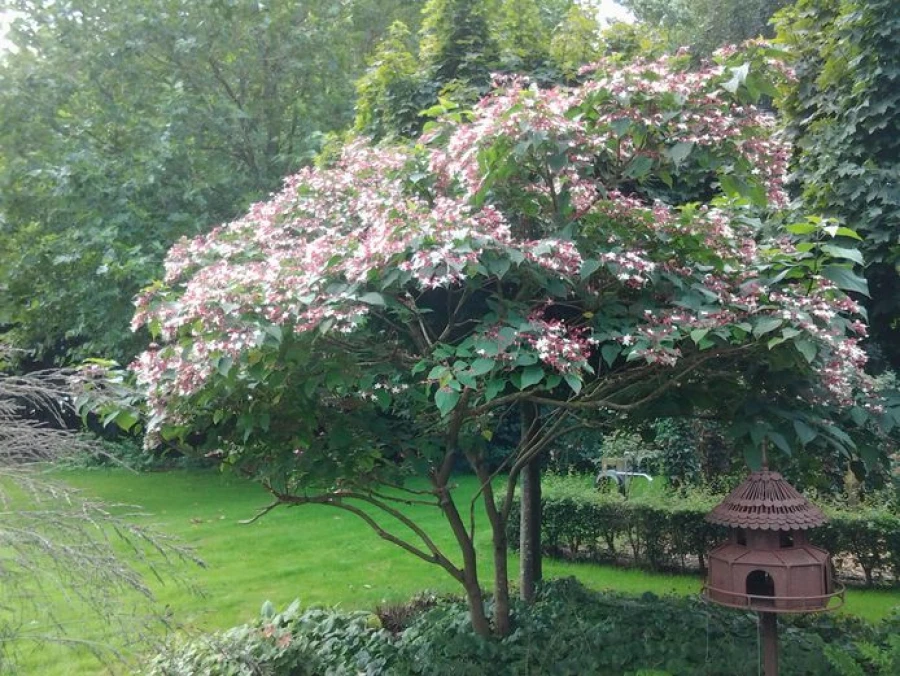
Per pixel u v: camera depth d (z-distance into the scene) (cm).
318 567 609
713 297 285
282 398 327
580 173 307
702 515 623
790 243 342
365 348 318
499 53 534
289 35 1103
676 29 1496
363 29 1324
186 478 1069
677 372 321
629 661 369
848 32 439
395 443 350
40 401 266
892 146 433
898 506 607
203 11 1055
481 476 406
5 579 210
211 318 274
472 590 391
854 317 421
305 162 1038
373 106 539
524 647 377
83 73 1072
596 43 547
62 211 966
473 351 271
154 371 303
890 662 302
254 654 374
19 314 1062
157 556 612
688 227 299
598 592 496
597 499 672
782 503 279
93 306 938
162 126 978
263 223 362
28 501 241
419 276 251
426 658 369
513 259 261
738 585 278
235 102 1114
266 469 349
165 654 295
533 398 322
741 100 283
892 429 326
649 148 298
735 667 351
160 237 941
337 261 277
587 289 304
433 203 355
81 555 213
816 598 270
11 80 1039
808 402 308
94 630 352
